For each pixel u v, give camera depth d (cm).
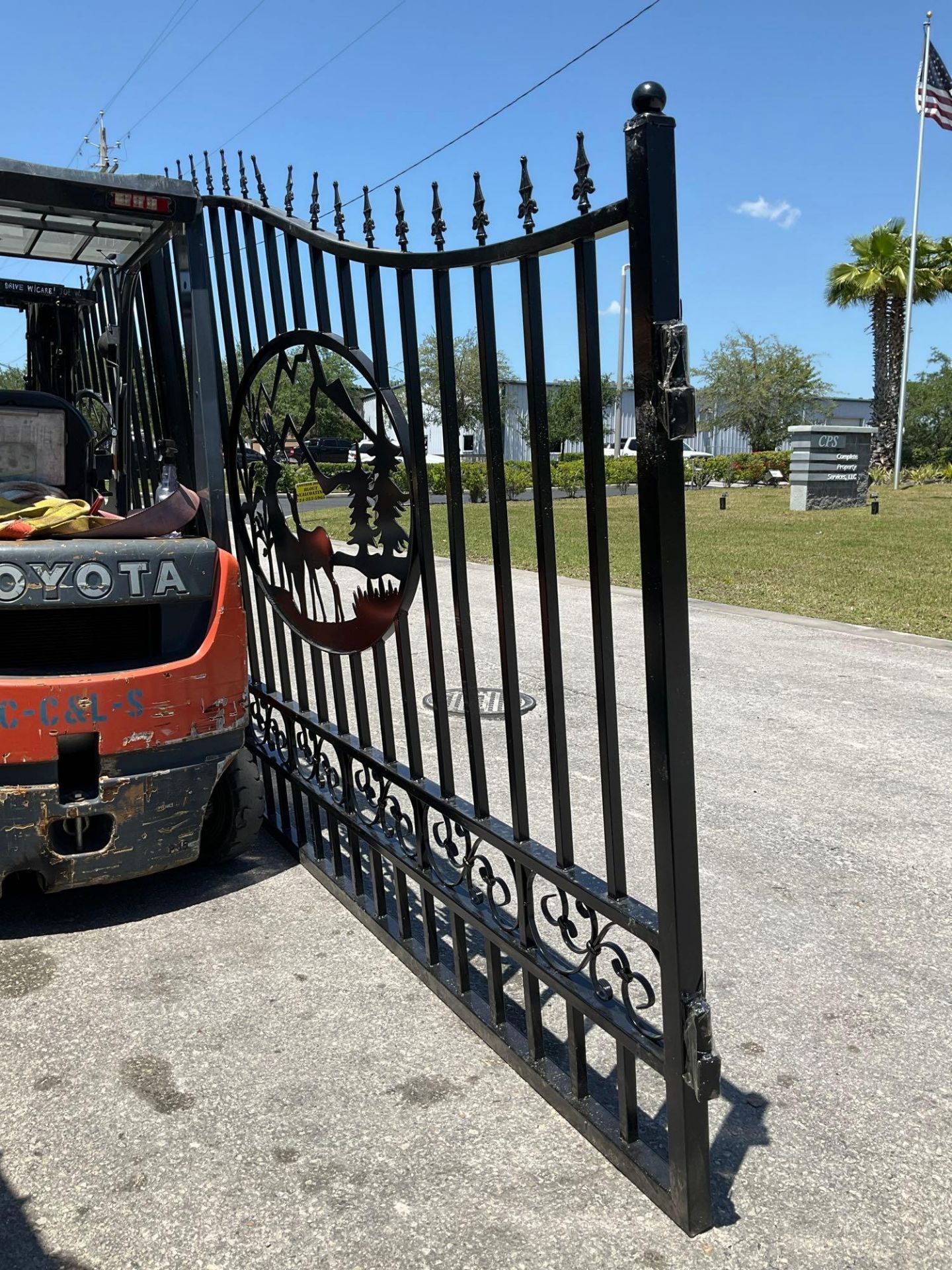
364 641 342
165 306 457
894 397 3431
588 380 213
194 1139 254
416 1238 220
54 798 339
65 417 487
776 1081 277
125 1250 218
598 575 218
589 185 206
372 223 301
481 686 732
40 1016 312
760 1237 219
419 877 319
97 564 345
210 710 366
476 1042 296
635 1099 238
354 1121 260
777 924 367
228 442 450
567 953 356
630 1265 211
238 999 321
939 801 486
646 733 610
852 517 2039
